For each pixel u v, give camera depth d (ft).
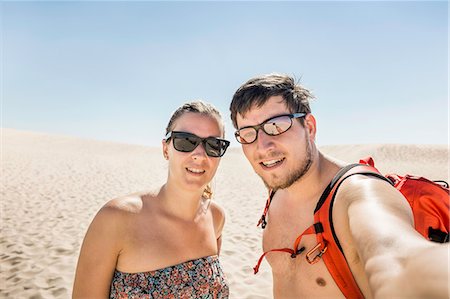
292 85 1.90
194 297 2.02
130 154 43.27
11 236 7.30
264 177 1.94
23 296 4.76
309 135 1.91
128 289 1.91
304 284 1.81
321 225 1.57
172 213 2.21
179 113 2.22
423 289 0.73
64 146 49.01
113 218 1.93
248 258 6.57
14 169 18.57
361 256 1.10
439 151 39.55
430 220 1.44
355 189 1.45
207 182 2.26
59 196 12.20
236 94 1.95
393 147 41.75
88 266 1.89
